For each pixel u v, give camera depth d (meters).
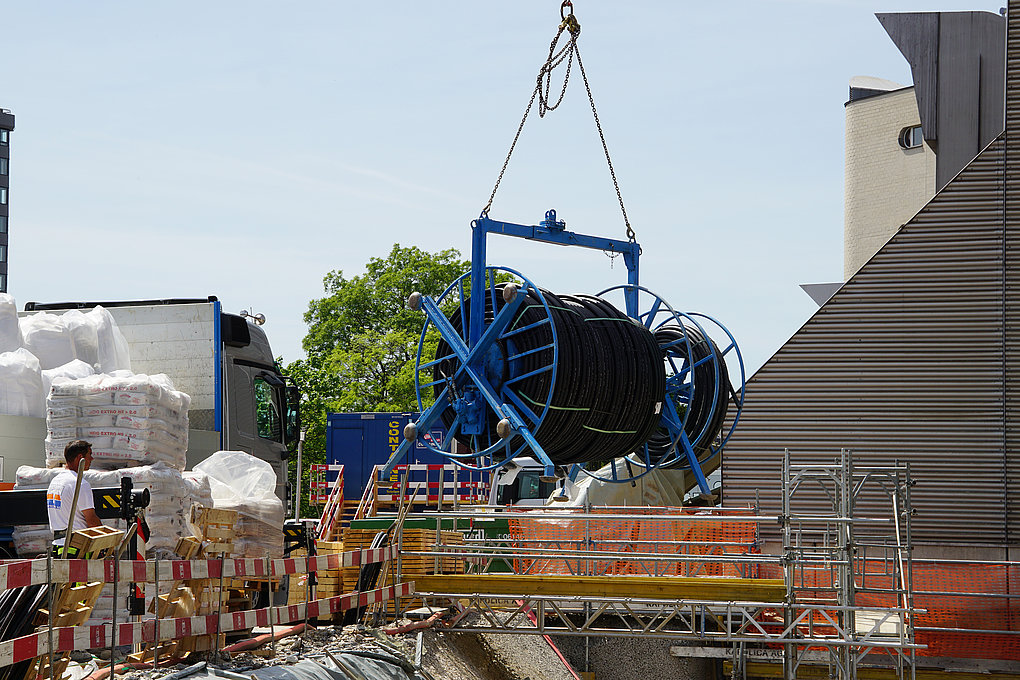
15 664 6.46
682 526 17.17
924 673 15.20
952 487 17.09
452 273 44.53
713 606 11.50
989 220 17.33
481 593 11.86
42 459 11.47
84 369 12.14
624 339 12.03
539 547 16.70
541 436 11.67
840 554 13.23
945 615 15.48
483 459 12.34
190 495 10.28
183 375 14.73
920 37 22.67
